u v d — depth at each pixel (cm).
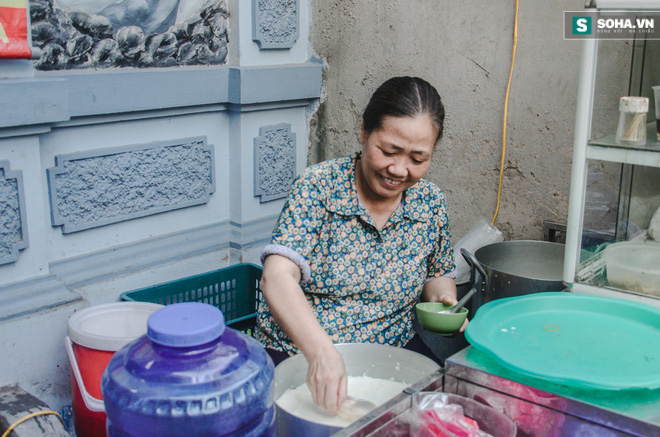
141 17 216
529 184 218
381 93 145
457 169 236
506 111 218
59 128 202
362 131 152
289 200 155
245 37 244
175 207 240
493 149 225
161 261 235
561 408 110
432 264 178
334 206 156
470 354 124
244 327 220
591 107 144
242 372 105
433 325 157
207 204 253
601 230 153
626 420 103
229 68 241
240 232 258
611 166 149
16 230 192
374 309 165
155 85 219
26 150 189
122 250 225
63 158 202
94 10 204
